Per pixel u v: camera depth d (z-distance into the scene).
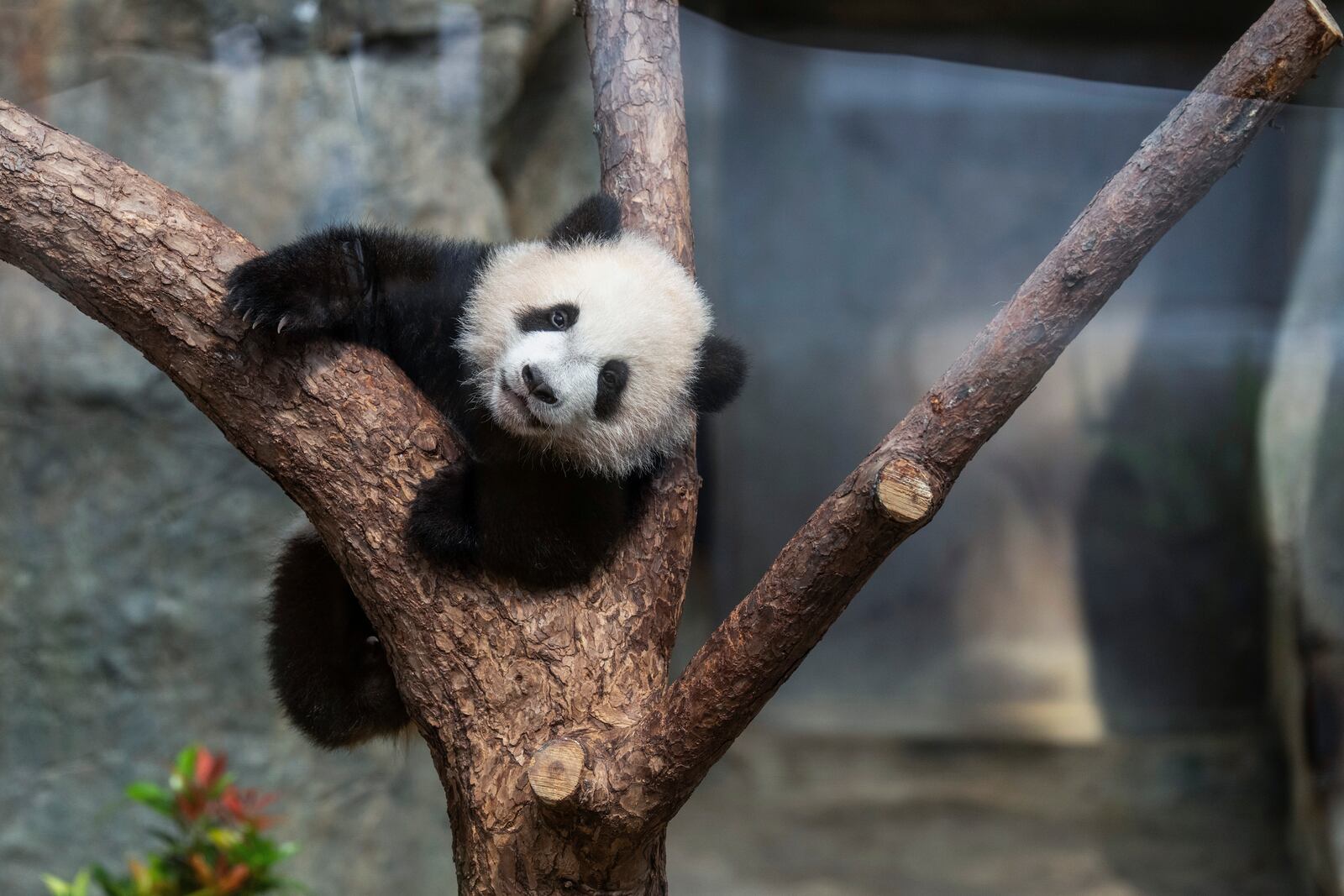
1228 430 6.91
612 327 3.42
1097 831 7.55
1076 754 7.60
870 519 2.06
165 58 5.91
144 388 6.57
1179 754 7.52
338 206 5.94
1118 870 7.21
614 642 2.84
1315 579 6.75
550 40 6.23
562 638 2.78
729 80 4.40
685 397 3.57
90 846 6.61
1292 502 6.70
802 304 5.15
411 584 2.72
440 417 3.06
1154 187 1.99
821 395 5.36
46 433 6.54
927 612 7.59
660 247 3.62
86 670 6.65
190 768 5.11
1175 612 7.36
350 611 3.73
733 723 2.30
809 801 8.38
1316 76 1.98
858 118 4.31
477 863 2.60
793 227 4.96
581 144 6.74
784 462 5.74
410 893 7.12
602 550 3.00
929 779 8.18
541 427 3.30
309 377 2.73
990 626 7.55
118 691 6.68
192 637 6.69
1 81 5.68
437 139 6.14
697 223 5.04
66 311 6.51
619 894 2.58
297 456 2.71
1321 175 4.16
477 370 3.52
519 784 2.59
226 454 6.70
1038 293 2.05
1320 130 3.80
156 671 6.68
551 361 3.30
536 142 6.73
